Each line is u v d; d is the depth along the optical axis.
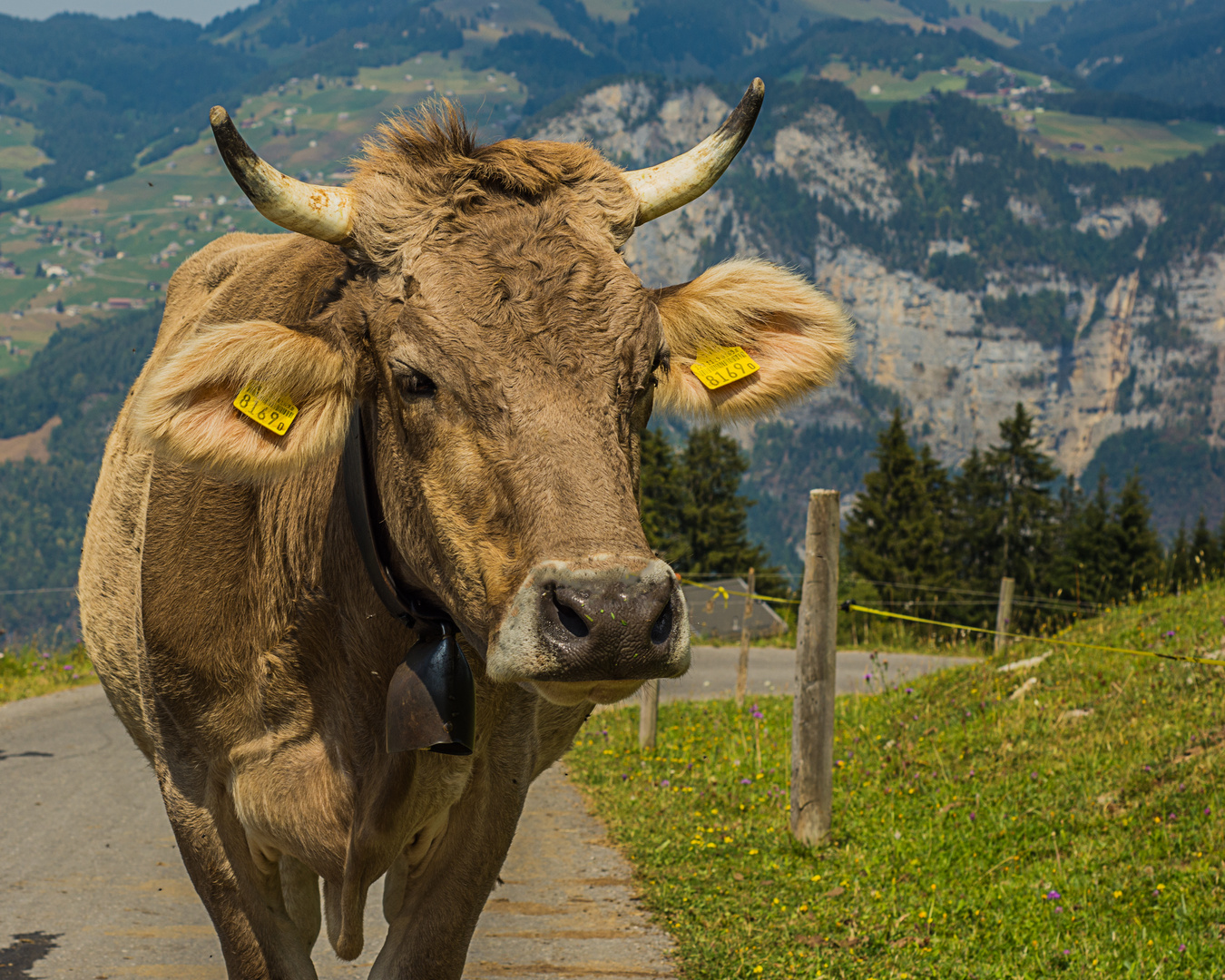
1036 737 9.12
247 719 3.72
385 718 3.43
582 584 2.50
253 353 3.09
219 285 4.70
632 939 6.14
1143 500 74.94
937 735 9.97
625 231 3.34
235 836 3.87
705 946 5.93
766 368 3.79
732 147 3.51
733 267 3.67
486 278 2.97
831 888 6.74
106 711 15.50
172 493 3.81
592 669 2.49
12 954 5.78
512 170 3.18
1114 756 8.15
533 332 2.88
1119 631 11.42
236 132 3.07
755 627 43.22
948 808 8.03
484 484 2.82
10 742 12.73
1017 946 5.64
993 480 91.25
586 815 9.25
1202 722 8.24
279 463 3.25
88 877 7.31
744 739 12.05
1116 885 6.18
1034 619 48.62
